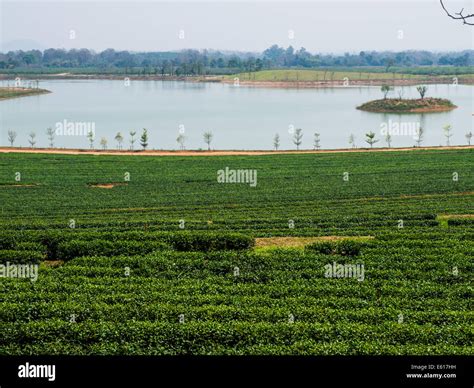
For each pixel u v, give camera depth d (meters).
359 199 72.81
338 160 100.62
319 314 34.59
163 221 59.44
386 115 176.50
